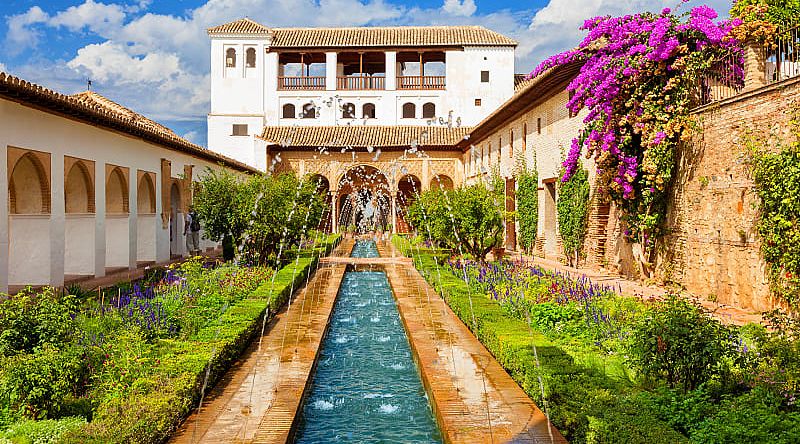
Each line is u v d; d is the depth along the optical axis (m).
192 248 22.00
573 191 17.98
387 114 37.12
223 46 36.31
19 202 12.80
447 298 12.70
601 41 14.13
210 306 10.17
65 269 15.01
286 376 7.36
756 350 6.13
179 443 5.25
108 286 13.45
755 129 10.25
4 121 11.13
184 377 6.16
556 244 20.78
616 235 15.74
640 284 13.83
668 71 12.77
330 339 10.66
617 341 7.44
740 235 10.59
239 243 17.11
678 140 12.81
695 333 5.73
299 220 17.78
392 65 37.03
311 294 14.44
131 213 17.03
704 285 11.79
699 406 5.04
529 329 8.43
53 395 5.39
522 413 5.98
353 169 38.34
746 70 11.09
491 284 12.53
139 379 5.96
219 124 36.19
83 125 14.24
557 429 5.54
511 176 25.69
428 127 37.00
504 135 27.06
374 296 15.65
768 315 6.87
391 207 39.31
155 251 18.89
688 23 12.41
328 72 36.84
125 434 4.72
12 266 12.84
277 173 36.09
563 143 18.92
